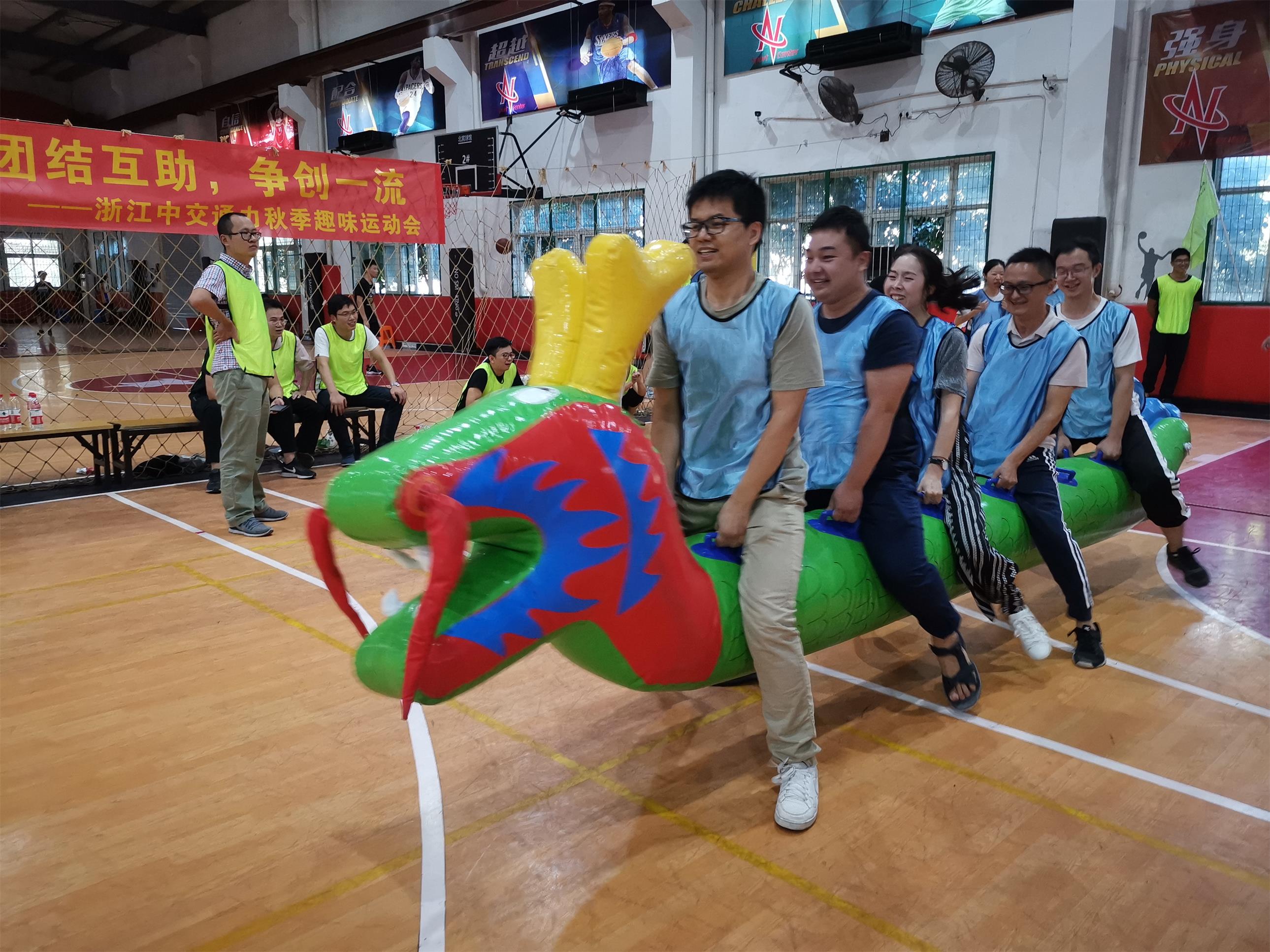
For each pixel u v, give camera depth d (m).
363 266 15.92
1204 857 2.21
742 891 2.07
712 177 2.20
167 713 2.99
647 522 1.98
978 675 3.11
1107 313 3.87
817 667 3.39
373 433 7.59
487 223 16.27
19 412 6.58
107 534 5.28
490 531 1.78
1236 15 9.09
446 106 16.84
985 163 10.73
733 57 12.81
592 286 1.97
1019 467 3.35
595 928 1.95
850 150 11.86
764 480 2.26
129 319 23.77
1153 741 2.80
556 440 1.81
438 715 2.97
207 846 2.25
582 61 14.47
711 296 2.32
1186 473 6.83
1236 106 9.23
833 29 11.72
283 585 4.35
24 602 4.08
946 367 2.99
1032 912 1.99
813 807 2.32
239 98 20.58
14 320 25.03
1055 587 4.31
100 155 5.83
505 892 2.07
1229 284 9.70
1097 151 9.76
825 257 2.63
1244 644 3.58
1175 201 9.76
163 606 4.04
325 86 19.19
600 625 1.99
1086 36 9.66
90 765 2.65
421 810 2.41
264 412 5.34
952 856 2.20
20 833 2.31
